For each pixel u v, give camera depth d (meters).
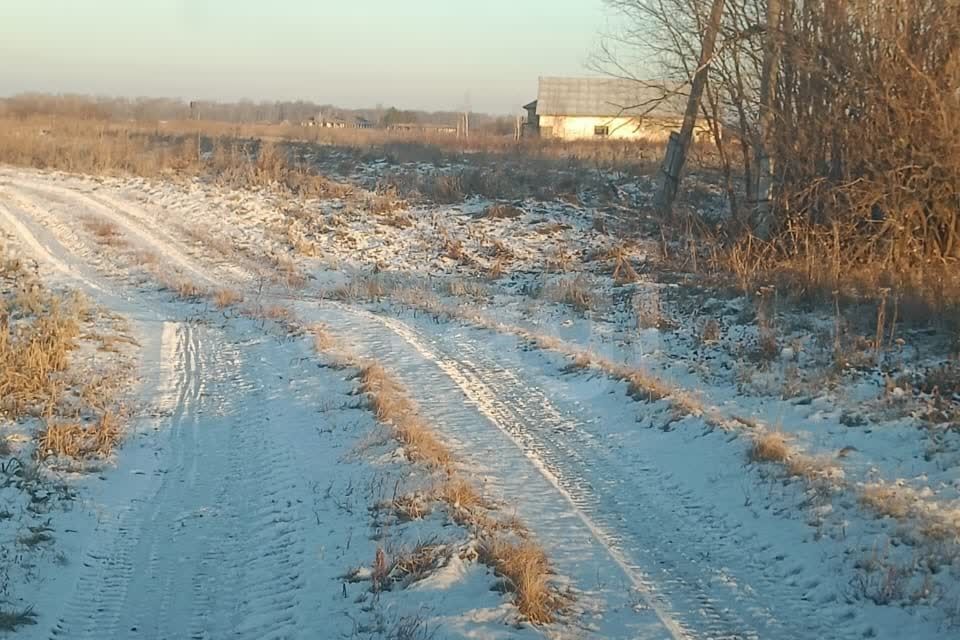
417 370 13.95
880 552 7.28
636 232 24.44
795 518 8.17
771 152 19.84
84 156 39.66
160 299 20.67
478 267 23.17
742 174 26.52
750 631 6.38
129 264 23.95
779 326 14.39
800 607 6.77
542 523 8.37
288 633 6.33
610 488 9.37
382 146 40.56
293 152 38.88
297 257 24.73
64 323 16.25
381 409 11.36
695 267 19.53
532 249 24.36
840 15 18.52
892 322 13.74
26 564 7.45
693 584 7.15
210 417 12.32
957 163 17.02
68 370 13.88
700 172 28.19
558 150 39.53
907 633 6.21
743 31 20.30
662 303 17.09
